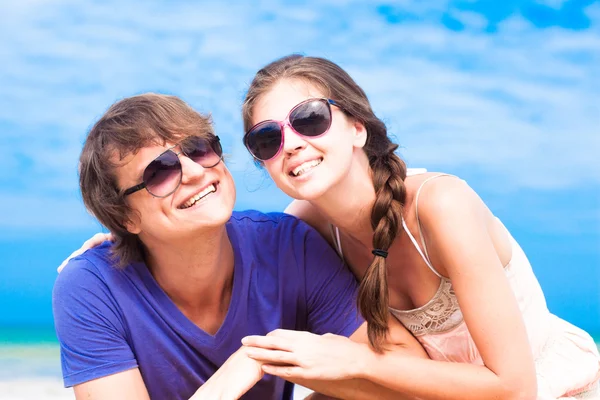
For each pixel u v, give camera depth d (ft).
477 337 9.15
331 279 10.41
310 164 9.21
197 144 9.04
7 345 24.36
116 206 9.20
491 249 9.20
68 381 9.49
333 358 8.86
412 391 9.04
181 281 9.66
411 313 10.21
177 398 10.09
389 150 9.80
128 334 9.65
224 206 9.10
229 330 9.91
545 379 10.55
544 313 11.03
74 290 9.55
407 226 9.59
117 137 8.97
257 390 10.26
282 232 10.59
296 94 9.32
